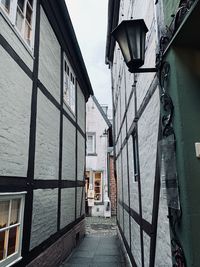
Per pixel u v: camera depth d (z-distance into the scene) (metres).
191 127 1.73
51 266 4.80
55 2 5.37
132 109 4.69
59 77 5.89
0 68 3.00
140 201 3.77
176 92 1.79
